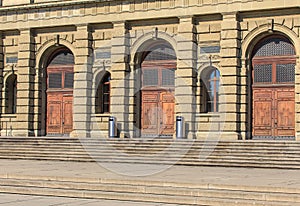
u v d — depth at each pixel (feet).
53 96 154.81
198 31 136.77
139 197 68.18
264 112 132.77
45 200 68.03
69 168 96.17
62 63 154.30
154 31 138.92
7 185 77.46
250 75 133.69
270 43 132.98
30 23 153.07
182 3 136.36
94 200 68.64
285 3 127.03
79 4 147.33
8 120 155.94
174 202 66.28
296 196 63.10
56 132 154.10
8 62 156.97
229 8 131.95
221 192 66.95
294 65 130.21
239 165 104.32
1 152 124.77
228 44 132.57
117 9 143.23
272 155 105.19
